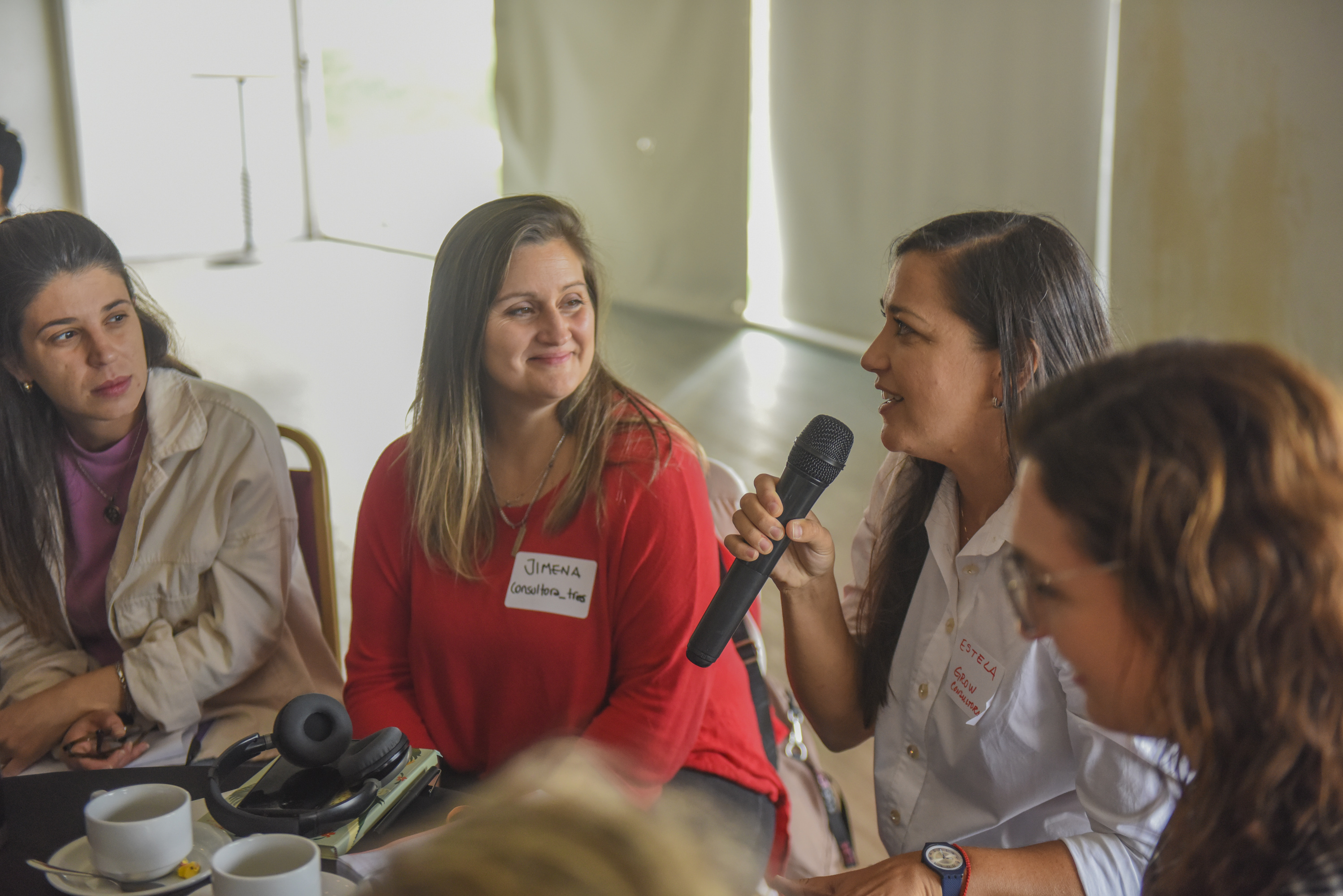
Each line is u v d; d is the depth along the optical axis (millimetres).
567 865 360
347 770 1138
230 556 1736
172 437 1710
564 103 8656
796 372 6152
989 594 1206
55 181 9938
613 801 405
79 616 1750
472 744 1554
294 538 1823
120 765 1549
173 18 10211
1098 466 627
